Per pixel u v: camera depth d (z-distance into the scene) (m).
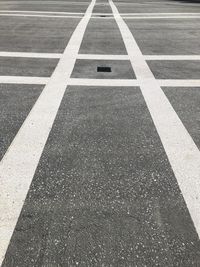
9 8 23.78
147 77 9.84
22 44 13.55
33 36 15.07
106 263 3.55
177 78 9.78
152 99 8.16
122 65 11.02
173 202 4.52
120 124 6.82
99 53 12.46
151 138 6.27
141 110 7.52
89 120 6.97
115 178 5.02
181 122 6.96
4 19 19.38
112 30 16.83
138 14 22.27
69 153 5.70
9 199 4.51
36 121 6.86
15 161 5.43
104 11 23.52
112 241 3.84
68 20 19.48
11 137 6.20
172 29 17.27
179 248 3.76
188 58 11.95
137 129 6.62
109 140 6.16
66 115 7.17
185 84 9.26
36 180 4.94
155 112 7.43
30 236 3.88
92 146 5.94
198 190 4.79
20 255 3.63
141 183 4.91
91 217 4.20
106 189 4.77
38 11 22.70
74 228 4.02
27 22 18.56
